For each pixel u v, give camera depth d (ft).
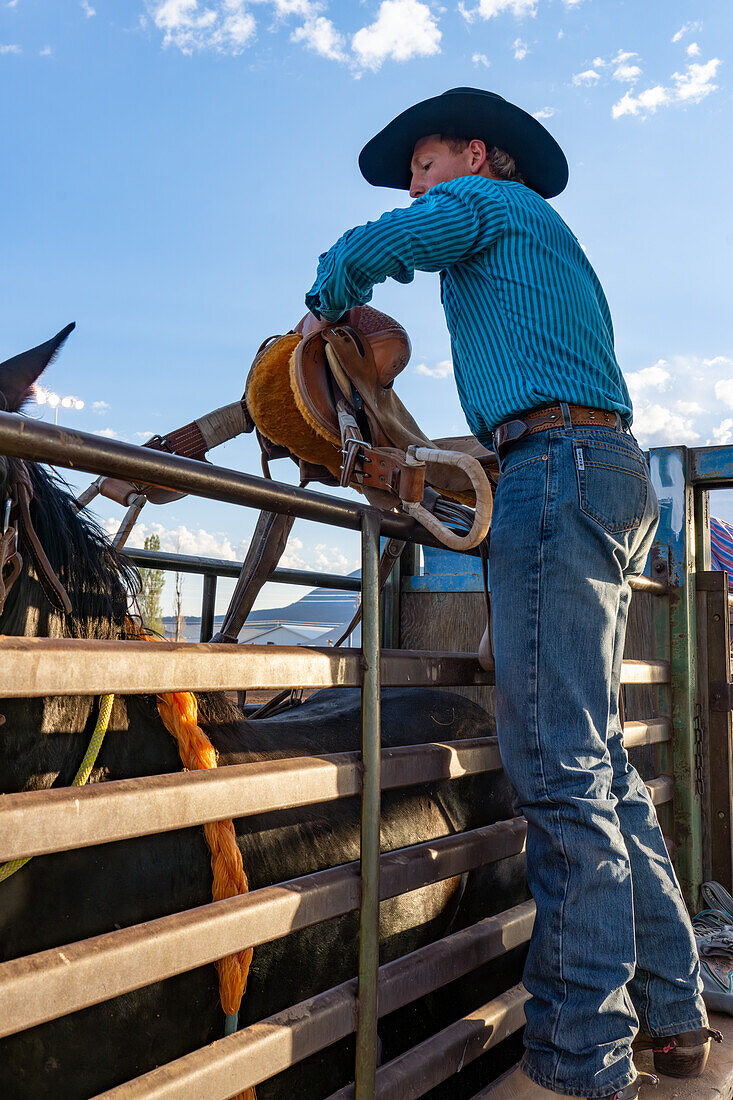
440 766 5.69
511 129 6.24
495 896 7.73
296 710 8.50
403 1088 4.75
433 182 6.44
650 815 6.06
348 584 12.41
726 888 9.81
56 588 4.34
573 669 5.20
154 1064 4.51
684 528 9.81
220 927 3.87
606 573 5.33
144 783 3.68
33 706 4.35
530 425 5.42
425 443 6.28
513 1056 6.91
